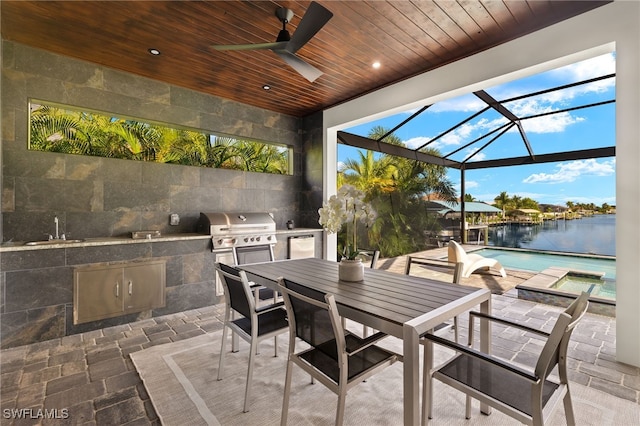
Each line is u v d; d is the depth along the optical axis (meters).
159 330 2.88
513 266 6.37
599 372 2.05
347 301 1.55
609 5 2.21
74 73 3.16
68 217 3.13
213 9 2.38
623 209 2.14
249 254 2.91
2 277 2.46
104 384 1.95
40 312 2.61
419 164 8.16
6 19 2.49
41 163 2.99
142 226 3.59
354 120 4.26
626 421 1.57
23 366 2.18
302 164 5.19
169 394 1.83
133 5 2.33
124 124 3.74
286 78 3.65
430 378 1.48
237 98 4.31
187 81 3.73
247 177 4.56
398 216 7.83
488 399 1.18
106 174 3.36
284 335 2.74
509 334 2.71
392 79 3.68
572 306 1.19
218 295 3.70
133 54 3.08
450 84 3.18
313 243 4.71
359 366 1.42
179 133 4.15
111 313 2.96
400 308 1.44
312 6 1.87
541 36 2.55
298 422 1.58
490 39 2.80
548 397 1.17
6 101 2.82
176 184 3.87
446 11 2.39
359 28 2.62
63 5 2.32
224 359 2.24
